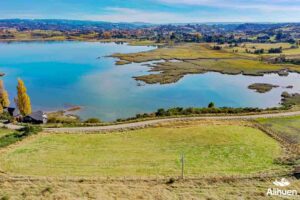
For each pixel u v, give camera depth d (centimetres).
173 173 4597
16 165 4956
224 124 7488
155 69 17438
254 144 6112
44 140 6425
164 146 6056
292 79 15762
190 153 5644
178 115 8362
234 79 15688
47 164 5028
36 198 3462
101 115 9969
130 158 5369
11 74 16725
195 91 13250
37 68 18412
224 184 4009
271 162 5138
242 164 5050
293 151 5684
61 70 17650
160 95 12475
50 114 9994
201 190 3797
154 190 3784
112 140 6469
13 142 6209
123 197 3566
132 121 7812
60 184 3953
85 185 3928
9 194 3575
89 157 5422
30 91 13088
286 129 7131
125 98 11944
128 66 18550
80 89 13312
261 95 12719
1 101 9738
